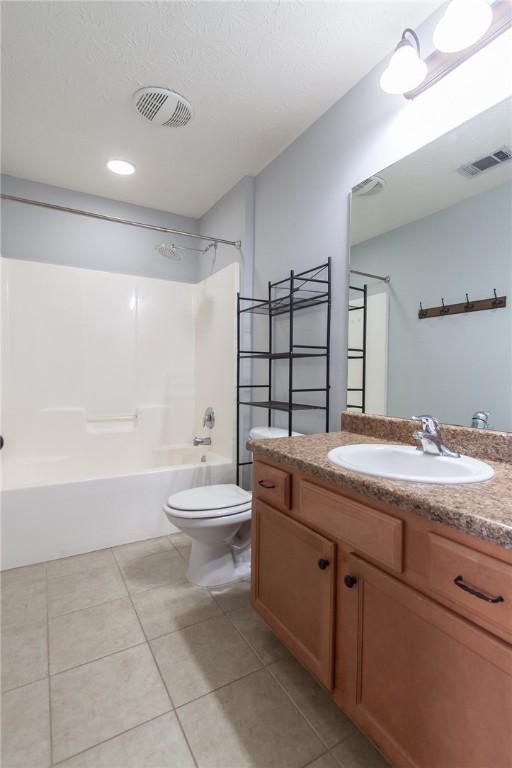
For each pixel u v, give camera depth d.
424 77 1.27
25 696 1.18
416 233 1.41
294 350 2.11
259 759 1.01
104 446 2.85
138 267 3.05
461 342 1.27
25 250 2.64
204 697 1.19
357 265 1.68
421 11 1.33
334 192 1.82
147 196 2.86
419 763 0.81
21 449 2.58
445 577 0.75
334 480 1.00
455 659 0.73
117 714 1.13
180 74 1.64
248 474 2.59
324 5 1.31
